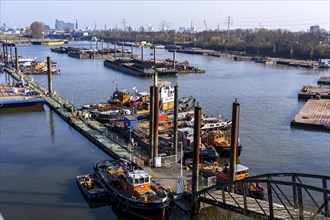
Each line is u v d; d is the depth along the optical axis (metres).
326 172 65.12
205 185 52.78
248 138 83.38
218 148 70.50
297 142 81.06
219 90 146.62
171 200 51.06
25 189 57.25
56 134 86.44
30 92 121.50
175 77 184.50
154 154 61.97
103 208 52.19
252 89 150.50
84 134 84.81
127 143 76.00
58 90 142.75
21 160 69.38
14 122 96.62
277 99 129.38
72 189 57.44
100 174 58.09
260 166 67.38
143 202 47.50
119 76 184.12
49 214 50.06
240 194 50.41
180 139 72.19
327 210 37.91
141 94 109.12
